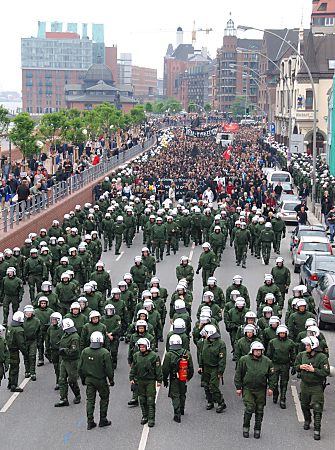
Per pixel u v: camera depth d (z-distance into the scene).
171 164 66.50
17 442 14.38
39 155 67.44
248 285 29.45
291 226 46.50
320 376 14.37
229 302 19.86
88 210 39.75
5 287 23.14
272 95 170.25
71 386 16.52
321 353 14.47
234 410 16.12
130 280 21.73
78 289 22.12
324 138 100.50
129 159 80.50
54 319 17.27
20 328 17.42
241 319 19.11
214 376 15.73
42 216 40.00
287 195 51.19
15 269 24.28
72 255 26.80
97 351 14.90
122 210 41.06
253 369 14.33
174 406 15.31
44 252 26.41
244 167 67.50
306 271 26.38
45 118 68.50
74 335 16.23
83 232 39.03
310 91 100.00
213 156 79.50
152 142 112.88
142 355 14.95
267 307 17.91
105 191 49.31
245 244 32.97
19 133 54.62
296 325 18.02
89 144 83.38
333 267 25.59
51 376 18.61
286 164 74.62
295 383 17.95
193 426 15.17
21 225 36.12
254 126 164.25
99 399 16.91
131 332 16.83
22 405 16.52
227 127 110.38
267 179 59.47
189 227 38.59
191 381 18.19
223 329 23.02
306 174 59.53
